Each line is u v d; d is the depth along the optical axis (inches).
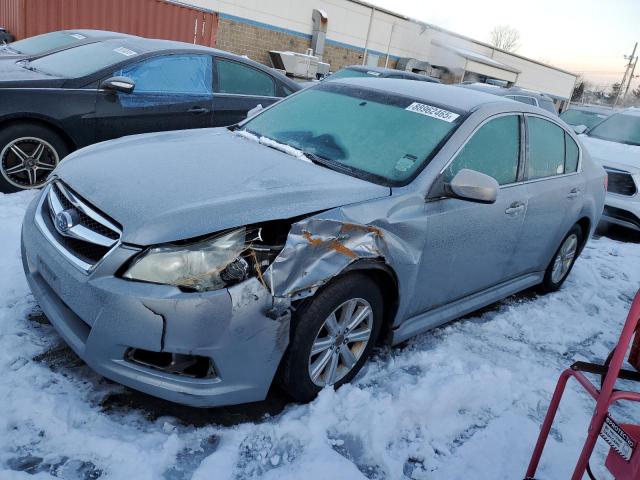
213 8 721.0
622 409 137.7
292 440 104.4
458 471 106.0
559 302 198.4
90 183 110.2
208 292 94.6
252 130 155.2
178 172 113.8
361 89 159.5
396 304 126.2
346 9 868.0
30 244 114.0
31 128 206.8
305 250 102.8
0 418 97.1
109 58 233.1
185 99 243.4
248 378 101.5
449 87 165.3
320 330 110.4
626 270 248.7
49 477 87.3
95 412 103.3
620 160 308.5
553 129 178.1
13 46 281.0
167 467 94.7
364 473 102.3
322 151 137.6
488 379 131.8
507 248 158.4
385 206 118.0
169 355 98.6
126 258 95.2
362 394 116.5
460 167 136.2
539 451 94.9
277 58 743.1
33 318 129.5
